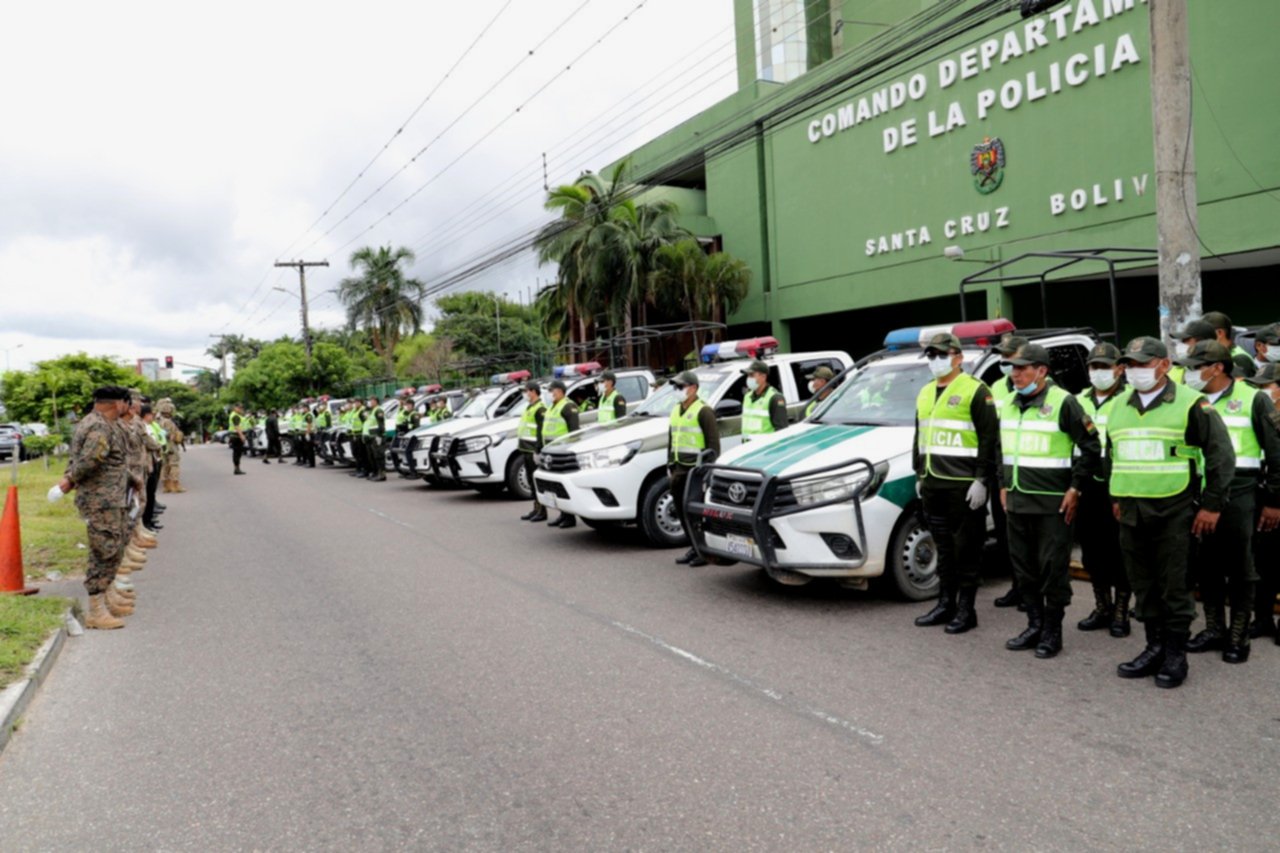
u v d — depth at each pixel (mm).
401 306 50031
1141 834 3344
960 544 6020
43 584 8773
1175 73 7410
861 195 25547
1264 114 16672
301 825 3721
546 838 3514
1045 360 5387
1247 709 4504
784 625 6348
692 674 5383
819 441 7023
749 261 30406
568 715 4809
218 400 68312
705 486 7414
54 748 4672
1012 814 3527
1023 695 4816
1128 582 5719
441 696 5211
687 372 8633
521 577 8430
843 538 6465
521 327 57062
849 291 26203
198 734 4785
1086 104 19516
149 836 3686
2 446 33000
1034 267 20844
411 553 10055
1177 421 4809
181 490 19625
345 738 4641
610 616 6824
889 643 5832
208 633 6871
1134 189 18703
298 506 15547
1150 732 4258
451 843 3514
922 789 3770
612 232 27219
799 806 3670
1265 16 16562
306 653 6223
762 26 34906
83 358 31953
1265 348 6328
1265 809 3496
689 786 3896
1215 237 17484
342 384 49062
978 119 21859
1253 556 5422
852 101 25547
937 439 6000
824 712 4684
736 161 30719
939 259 23219
